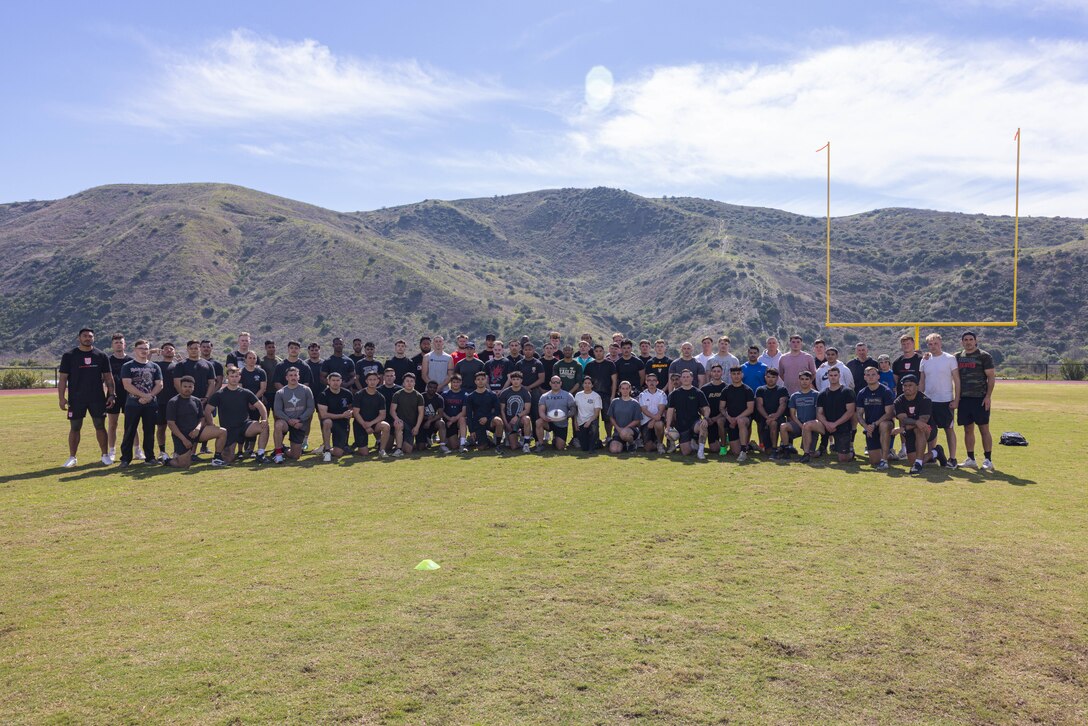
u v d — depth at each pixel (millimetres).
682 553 5520
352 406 10523
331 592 4715
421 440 11117
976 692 3430
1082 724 3162
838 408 9844
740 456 10016
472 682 3514
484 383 10938
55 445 11852
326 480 8633
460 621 4234
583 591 4715
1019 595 4637
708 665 3688
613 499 7449
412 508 7090
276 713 3238
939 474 8875
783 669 3646
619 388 11203
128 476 8992
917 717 3211
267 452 10789
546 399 10961
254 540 5969
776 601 4531
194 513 6949
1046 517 6629
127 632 4109
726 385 10586
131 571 5184
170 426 9672
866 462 9836
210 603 4539
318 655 3803
